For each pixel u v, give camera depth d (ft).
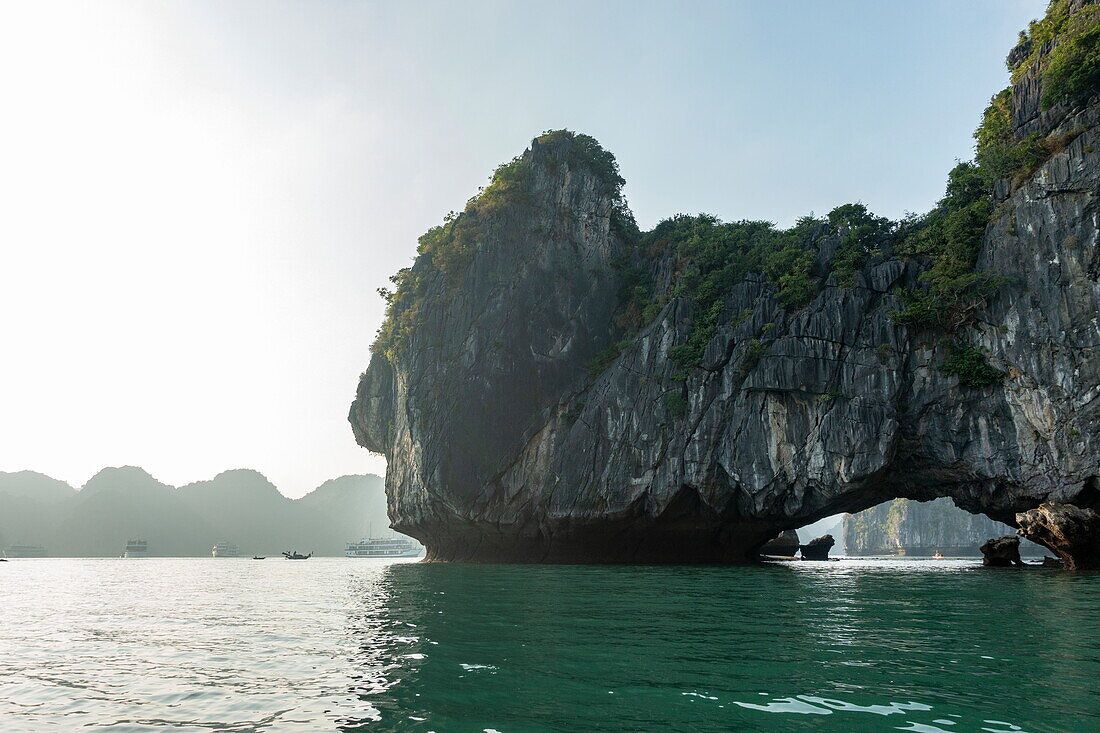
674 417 144.36
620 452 150.61
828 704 21.54
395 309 198.70
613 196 200.75
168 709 22.77
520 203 189.78
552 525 156.87
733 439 136.67
